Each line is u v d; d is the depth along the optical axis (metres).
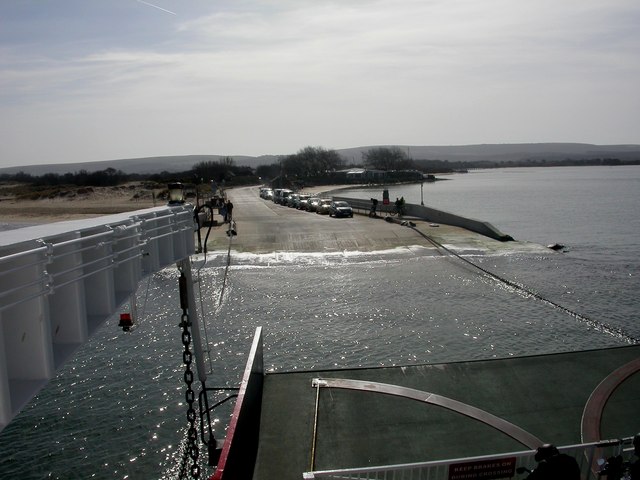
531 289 24.52
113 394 14.48
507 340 18.14
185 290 11.23
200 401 11.91
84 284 6.77
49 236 5.13
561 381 9.92
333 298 23.02
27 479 11.05
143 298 23.09
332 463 7.57
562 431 8.34
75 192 105.00
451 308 21.59
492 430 8.37
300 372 10.32
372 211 48.06
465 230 39.50
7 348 5.08
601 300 23.03
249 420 8.14
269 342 17.89
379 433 8.28
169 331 19.05
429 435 8.25
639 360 10.76
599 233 46.12
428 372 10.33
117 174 155.12
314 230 39.56
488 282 25.83
